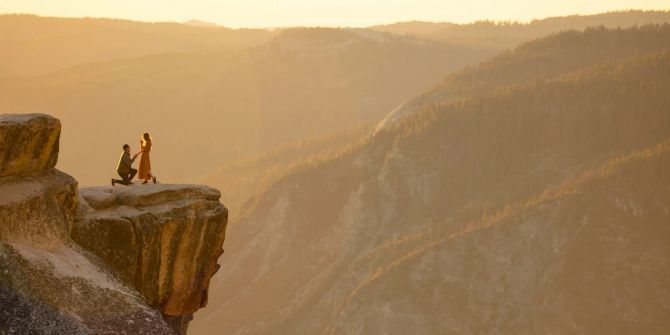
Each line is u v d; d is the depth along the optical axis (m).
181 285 18.69
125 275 17.30
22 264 14.66
